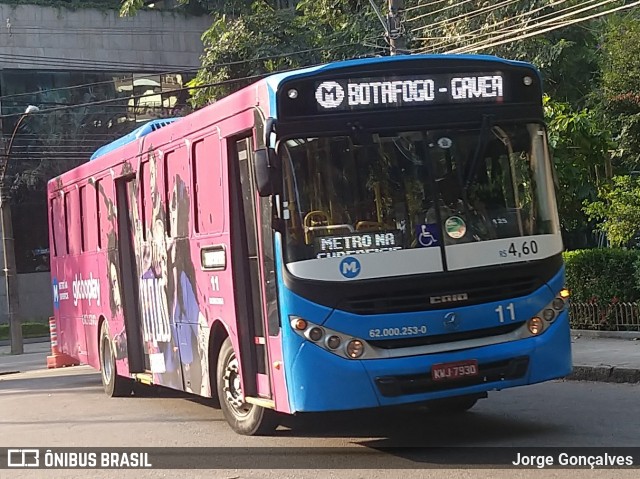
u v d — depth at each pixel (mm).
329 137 7773
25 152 35688
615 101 16391
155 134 11258
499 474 7059
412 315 7621
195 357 10273
